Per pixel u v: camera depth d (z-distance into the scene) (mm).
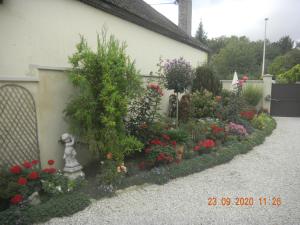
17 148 3984
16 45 4738
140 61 8266
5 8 4520
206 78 9797
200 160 5320
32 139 4172
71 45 5848
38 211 3188
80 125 4492
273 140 7992
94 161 5312
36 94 4195
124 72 4602
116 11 6965
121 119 4730
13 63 4715
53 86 4445
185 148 5750
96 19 6488
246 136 7441
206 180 4633
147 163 4945
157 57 9203
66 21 5688
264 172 5082
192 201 3826
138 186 4285
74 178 4172
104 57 4520
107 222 3246
